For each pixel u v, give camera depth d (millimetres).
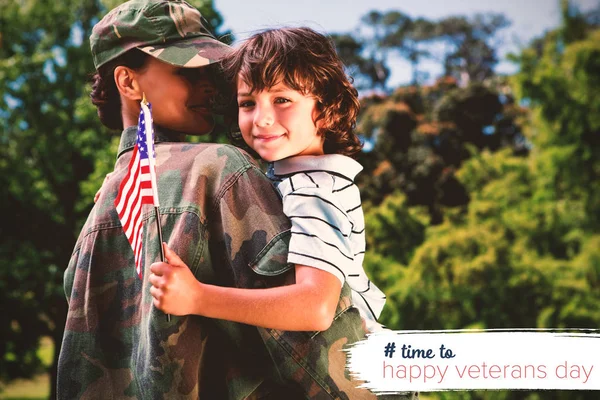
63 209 18328
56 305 17344
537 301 15922
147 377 1558
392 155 30547
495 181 20156
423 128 30828
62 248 18281
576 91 18719
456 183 29219
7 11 18953
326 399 1562
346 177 1723
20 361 18344
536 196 19188
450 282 16438
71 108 18422
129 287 1688
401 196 21000
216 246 1603
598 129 18734
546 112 19234
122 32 1826
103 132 17391
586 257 16328
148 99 1848
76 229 18266
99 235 1729
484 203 19047
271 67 1695
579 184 18656
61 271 16938
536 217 18328
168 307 1461
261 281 1552
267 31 1797
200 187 1612
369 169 30406
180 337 1535
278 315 1479
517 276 16094
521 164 20547
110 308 1706
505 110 32812
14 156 17750
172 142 1802
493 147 32375
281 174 1757
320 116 1778
